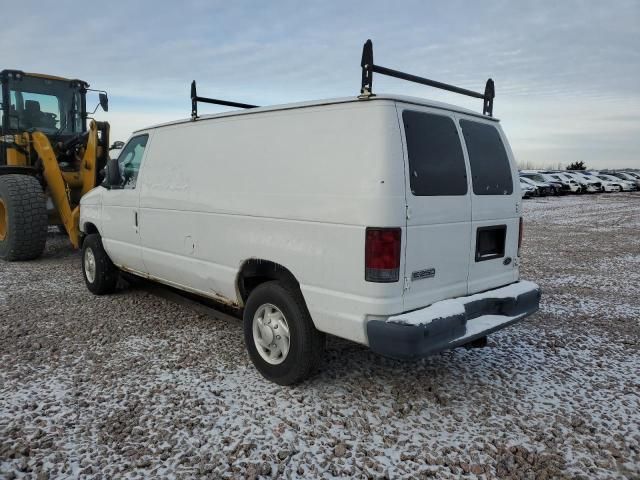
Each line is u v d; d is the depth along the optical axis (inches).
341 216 134.1
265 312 158.7
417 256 135.2
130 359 175.2
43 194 334.6
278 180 151.9
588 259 399.2
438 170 142.2
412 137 135.9
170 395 148.9
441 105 148.6
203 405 143.1
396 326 126.3
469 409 144.9
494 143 169.0
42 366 168.4
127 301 246.5
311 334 147.9
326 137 141.3
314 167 142.4
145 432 129.0
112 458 118.3
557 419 140.0
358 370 168.7
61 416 136.2
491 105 183.5
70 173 348.8
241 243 164.2
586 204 1059.3
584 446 127.6
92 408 140.9
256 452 121.7
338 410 142.3
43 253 371.2
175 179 193.8
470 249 154.3
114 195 231.1
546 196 1330.0
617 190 1504.7
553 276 330.3
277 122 155.4
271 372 156.2
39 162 353.4
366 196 129.2
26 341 190.4
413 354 125.5
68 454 119.6
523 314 165.3
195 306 219.1
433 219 139.0
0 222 344.2
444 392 155.0
